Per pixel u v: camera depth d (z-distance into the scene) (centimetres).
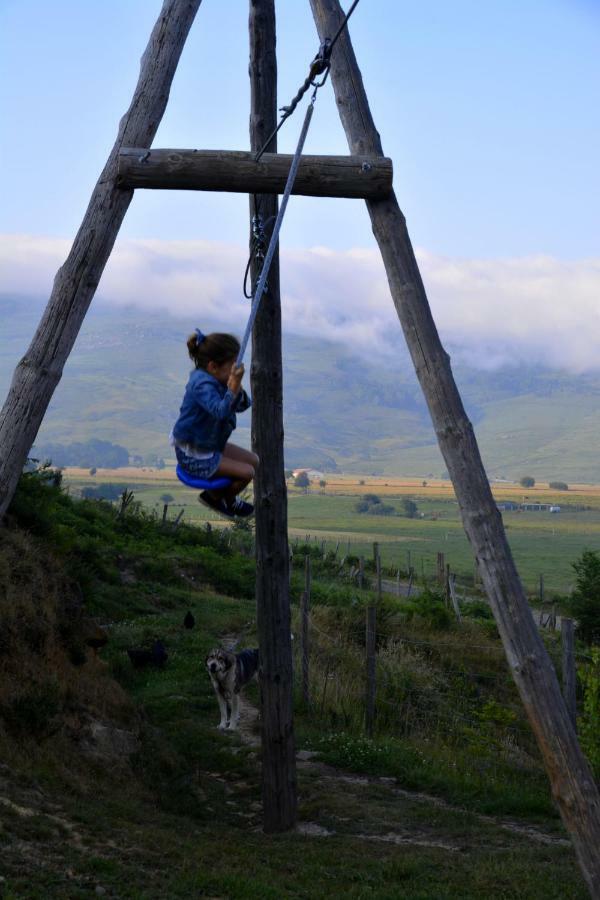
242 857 804
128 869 684
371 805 1055
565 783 607
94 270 666
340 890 736
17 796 774
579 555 14388
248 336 570
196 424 532
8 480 618
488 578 639
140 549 2986
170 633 1969
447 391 672
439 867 827
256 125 961
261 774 1084
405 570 5750
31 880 622
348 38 761
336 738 1306
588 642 2973
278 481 1002
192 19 719
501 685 1916
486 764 1243
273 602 992
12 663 993
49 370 639
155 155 685
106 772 962
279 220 625
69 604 1203
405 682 1639
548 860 868
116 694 1153
